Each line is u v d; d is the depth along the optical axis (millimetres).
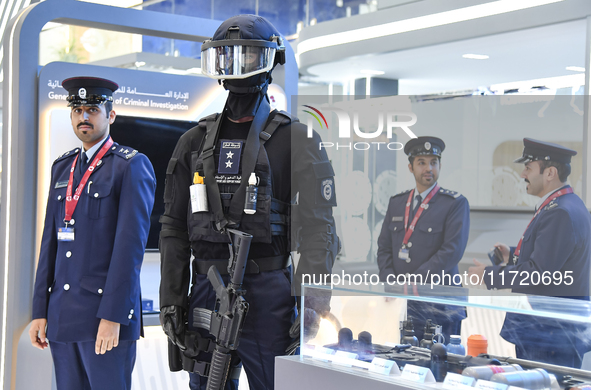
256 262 1955
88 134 2498
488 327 1188
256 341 1961
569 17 4941
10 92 2990
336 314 1396
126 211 2375
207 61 1895
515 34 5477
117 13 3188
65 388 2416
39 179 3020
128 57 8406
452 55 6379
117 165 2459
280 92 3562
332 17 6887
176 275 2039
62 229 2418
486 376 1143
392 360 1298
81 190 2438
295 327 1831
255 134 1960
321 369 1369
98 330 2311
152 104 3344
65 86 2527
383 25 6301
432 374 1230
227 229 1893
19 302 2975
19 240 2975
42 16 3006
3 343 2994
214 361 1855
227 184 1942
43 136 3027
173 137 3404
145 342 3170
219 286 1884
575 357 1097
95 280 2371
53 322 2379
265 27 1915
